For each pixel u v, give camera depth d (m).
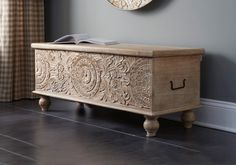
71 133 3.14
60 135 3.09
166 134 3.15
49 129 3.22
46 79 3.64
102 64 3.25
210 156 2.74
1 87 4.05
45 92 3.66
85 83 3.38
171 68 3.09
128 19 3.71
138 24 3.66
